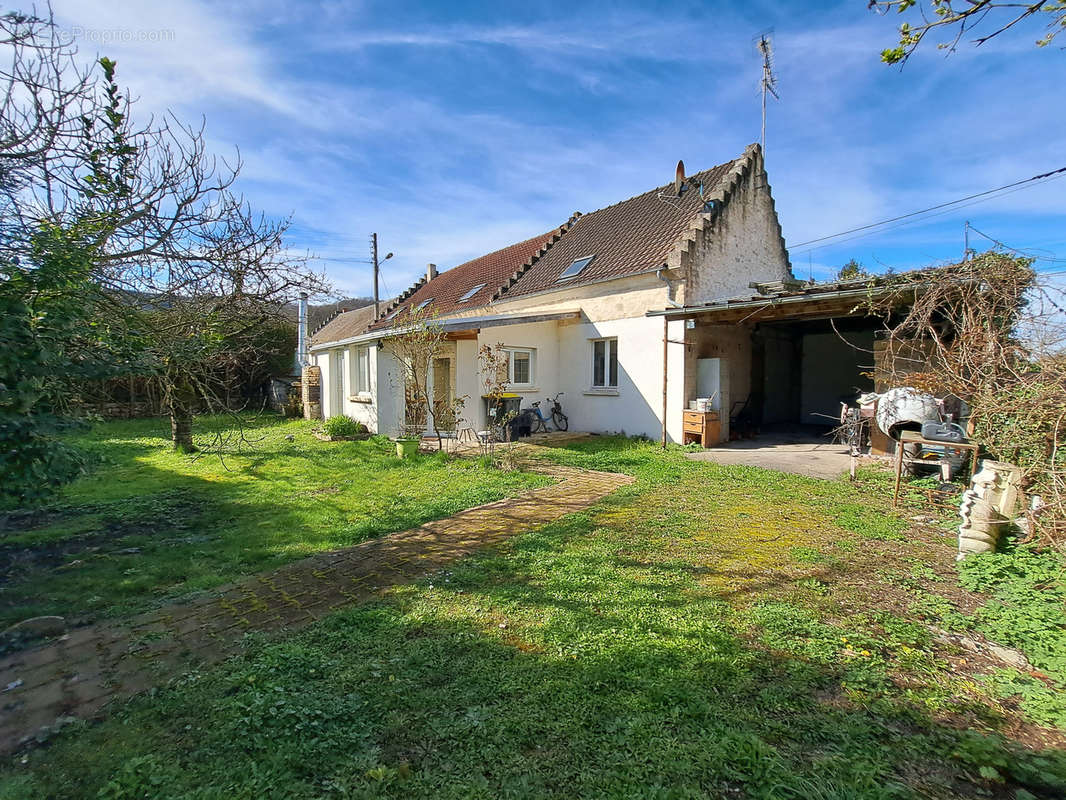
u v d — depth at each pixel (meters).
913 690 2.57
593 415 12.69
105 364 4.81
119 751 2.19
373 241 29.75
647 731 2.24
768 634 3.09
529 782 1.98
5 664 2.89
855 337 14.03
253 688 2.58
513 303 14.91
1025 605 3.37
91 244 4.27
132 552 4.75
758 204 12.45
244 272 5.98
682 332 10.77
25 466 3.38
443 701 2.48
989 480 4.24
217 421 15.41
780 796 1.87
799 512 5.76
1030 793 1.90
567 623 3.23
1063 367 4.22
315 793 1.94
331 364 16.05
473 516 5.79
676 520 5.50
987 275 5.46
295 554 4.64
